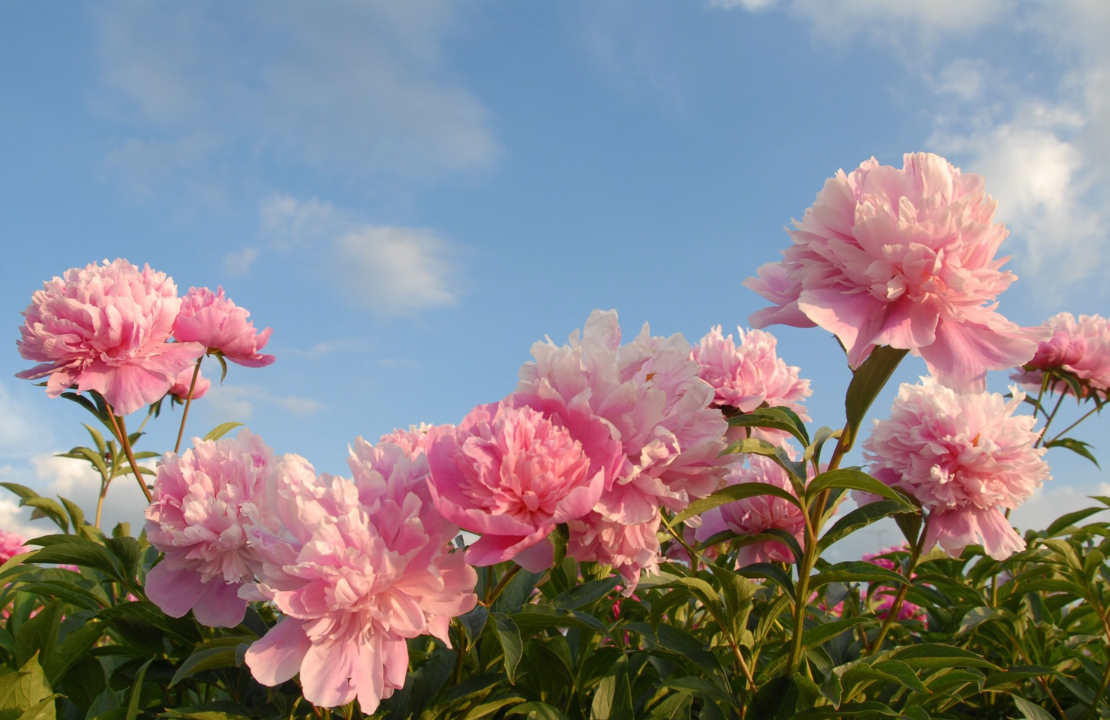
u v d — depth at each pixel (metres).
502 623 0.73
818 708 0.76
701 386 0.72
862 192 0.78
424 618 0.68
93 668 0.86
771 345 1.04
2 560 1.34
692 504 0.77
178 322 1.03
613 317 0.77
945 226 0.74
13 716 0.73
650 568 0.73
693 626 1.08
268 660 0.67
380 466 0.72
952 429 0.96
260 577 0.68
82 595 0.91
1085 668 0.99
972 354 0.75
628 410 0.70
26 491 1.16
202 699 0.93
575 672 0.85
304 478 0.70
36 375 0.99
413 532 0.68
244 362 1.07
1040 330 0.76
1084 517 1.09
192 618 0.86
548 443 0.68
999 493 0.94
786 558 0.99
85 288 0.97
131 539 0.90
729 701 0.79
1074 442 1.18
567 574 0.92
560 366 0.71
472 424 0.71
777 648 0.94
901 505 0.79
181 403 1.24
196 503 0.81
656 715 0.81
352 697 0.66
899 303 0.77
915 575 1.03
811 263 0.79
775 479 0.98
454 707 0.78
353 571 0.66
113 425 0.97
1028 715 0.90
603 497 0.69
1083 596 0.98
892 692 0.86
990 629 1.04
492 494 0.68
